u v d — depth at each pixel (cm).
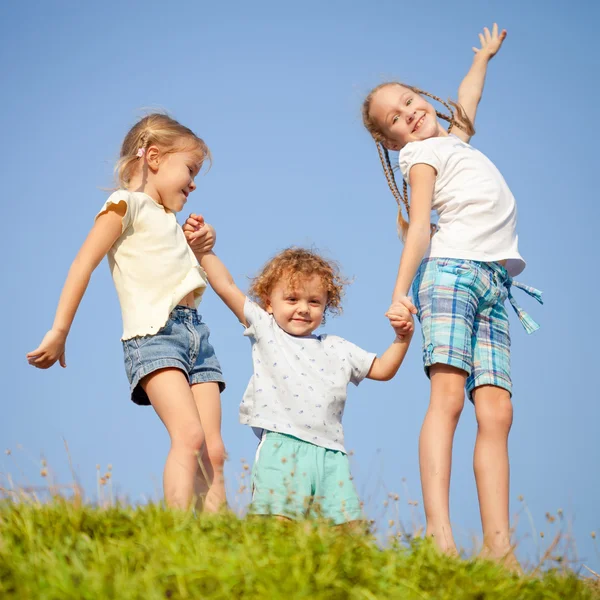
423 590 282
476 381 437
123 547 281
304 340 451
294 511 331
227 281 461
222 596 254
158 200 444
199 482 399
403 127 514
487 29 579
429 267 450
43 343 384
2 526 302
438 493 404
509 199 471
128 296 409
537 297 481
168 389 388
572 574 320
